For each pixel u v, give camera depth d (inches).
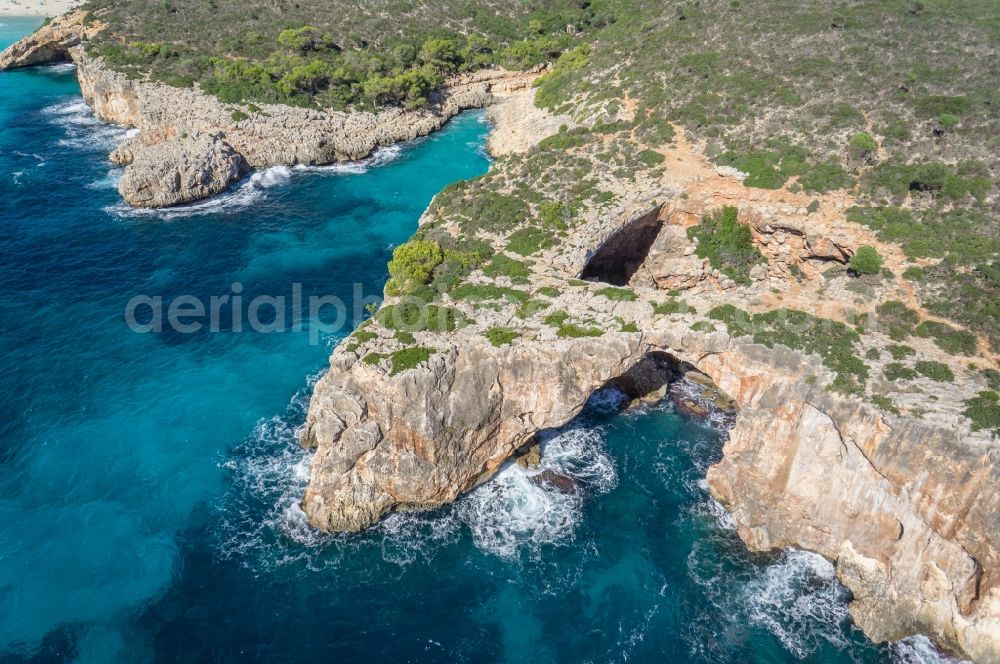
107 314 2640.3
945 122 2389.3
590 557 1814.7
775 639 1637.6
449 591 1717.5
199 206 3489.2
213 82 4151.1
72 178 3651.6
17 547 1781.5
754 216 2322.8
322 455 1820.9
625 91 3356.3
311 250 3137.3
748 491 1861.5
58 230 3169.3
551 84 4104.3
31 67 5403.5
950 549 1547.7
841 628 1659.7
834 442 1690.5
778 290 2090.3
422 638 1612.9
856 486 1672.0
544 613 1679.4
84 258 2979.8
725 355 1865.2
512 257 2282.2
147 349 2474.2
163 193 3417.8
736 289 2207.2
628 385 2321.6
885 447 1606.8
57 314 2623.0
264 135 3944.4
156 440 2110.0
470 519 1898.4
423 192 3715.6
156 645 1577.3
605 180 2635.3
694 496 1990.7
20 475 1980.8
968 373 1686.8
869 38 3073.3
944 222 2100.1
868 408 1628.9
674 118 2955.2
